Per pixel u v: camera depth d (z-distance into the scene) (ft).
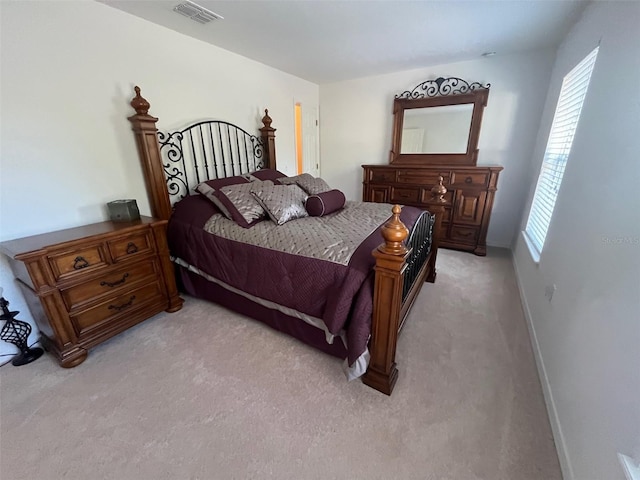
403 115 12.98
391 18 7.26
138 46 7.15
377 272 4.52
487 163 12.01
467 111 11.68
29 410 4.74
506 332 6.70
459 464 3.89
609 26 5.16
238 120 10.34
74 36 6.04
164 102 7.95
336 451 4.05
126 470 3.84
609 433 3.02
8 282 5.76
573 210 5.39
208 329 6.84
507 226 12.32
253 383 5.25
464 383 5.24
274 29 7.80
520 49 9.96
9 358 5.86
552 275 5.90
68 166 6.30
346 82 14.02
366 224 6.89
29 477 3.77
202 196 8.40
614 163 4.12
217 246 6.98
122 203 6.72
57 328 5.41
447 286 8.97
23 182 5.71
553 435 4.27
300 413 4.65
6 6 5.16
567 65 8.00
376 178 13.35
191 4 6.43
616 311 3.35
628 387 2.85
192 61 8.47
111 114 6.87
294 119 13.23
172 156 8.39
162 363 5.75
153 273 6.97
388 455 4.00
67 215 6.39
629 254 3.29
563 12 6.99
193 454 4.03
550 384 4.84
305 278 5.53
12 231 5.67
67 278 5.42
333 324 4.92
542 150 9.29
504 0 6.44
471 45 9.41
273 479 3.72
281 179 10.21
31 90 5.61
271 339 6.47
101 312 6.07
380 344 4.89
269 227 7.00
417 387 5.14
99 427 4.43
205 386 5.19
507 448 4.09
